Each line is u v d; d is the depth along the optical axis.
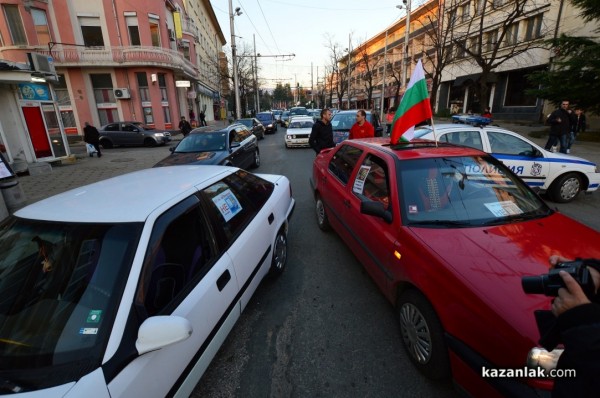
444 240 2.22
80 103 21.17
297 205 6.23
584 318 0.91
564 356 0.98
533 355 1.46
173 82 23.94
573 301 0.96
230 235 2.50
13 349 1.38
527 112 20.55
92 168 11.59
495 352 1.61
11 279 1.65
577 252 2.04
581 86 13.05
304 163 10.93
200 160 7.02
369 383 2.17
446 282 1.93
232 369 2.33
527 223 2.43
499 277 1.83
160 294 1.70
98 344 1.37
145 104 22.41
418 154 3.01
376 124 10.73
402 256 2.34
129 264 1.59
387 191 2.83
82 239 1.71
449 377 2.02
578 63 13.06
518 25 20.34
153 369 1.50
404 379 2.19
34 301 1.55
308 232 4.86
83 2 19.97
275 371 2.30
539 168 5.56
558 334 1.06
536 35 19.23
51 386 1.23
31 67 11.08
